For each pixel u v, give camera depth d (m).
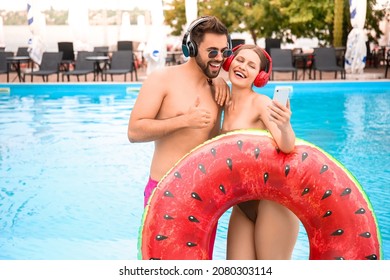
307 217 2.37
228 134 2.41
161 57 13.58
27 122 9.34
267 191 2.36
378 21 18.95
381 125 8.73
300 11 18.70
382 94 12.16
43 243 4.28
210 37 2.40
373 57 17.66
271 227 2.52
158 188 2.40
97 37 20.33
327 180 2.33
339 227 2.34
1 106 11.09
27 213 4.97
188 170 2.38
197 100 2.44
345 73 14.45
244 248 2.64
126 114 9.98
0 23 18.36
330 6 18.45
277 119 2.25
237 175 2.35
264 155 2.34
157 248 2.37
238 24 19.67
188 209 2.36
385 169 6.22
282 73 15.73
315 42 19.56
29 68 16.95
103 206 5.14
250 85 2.57
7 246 4.22
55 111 10.41
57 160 6.82
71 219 4.81
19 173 6.27
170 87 2.54
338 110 10.16
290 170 2.32
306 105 10.77
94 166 6.54
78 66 14.04
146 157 6.95
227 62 2.58
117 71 13.43
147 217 2.40
